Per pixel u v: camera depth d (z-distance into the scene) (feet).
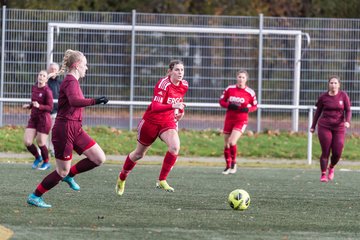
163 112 98.53
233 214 84.69
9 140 180.24
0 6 248.11
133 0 264.93
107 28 186.60
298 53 190.60
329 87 131.64
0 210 82.58
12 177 120.88
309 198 102.83
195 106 176.55
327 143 130.21
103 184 113.80
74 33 189.37
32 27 189.37
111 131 188.44
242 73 141.59
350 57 193.77
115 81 190.60
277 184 121.80
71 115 84.12
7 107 188.85
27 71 189.37
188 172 141.18
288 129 193.47
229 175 136.67
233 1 270.46
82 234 68.95
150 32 190.80
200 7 268.21
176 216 81.82
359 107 177.99
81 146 86.58
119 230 71.67
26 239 65.77
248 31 189.67
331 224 79.25
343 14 264.93
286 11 272.51
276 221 80.38
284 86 193.36
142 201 94.48
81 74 84.23
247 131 192.13
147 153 177.47
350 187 119.34
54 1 253.44
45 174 127.44
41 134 135.44
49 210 83.66
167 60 191.31
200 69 192.13
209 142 185.68
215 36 192.44
